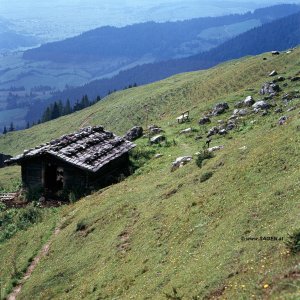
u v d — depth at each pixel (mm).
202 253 24594
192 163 42219
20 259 38062
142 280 25641
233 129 61781
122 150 59312
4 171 99500
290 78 90812
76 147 55094
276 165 29922
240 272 20469
